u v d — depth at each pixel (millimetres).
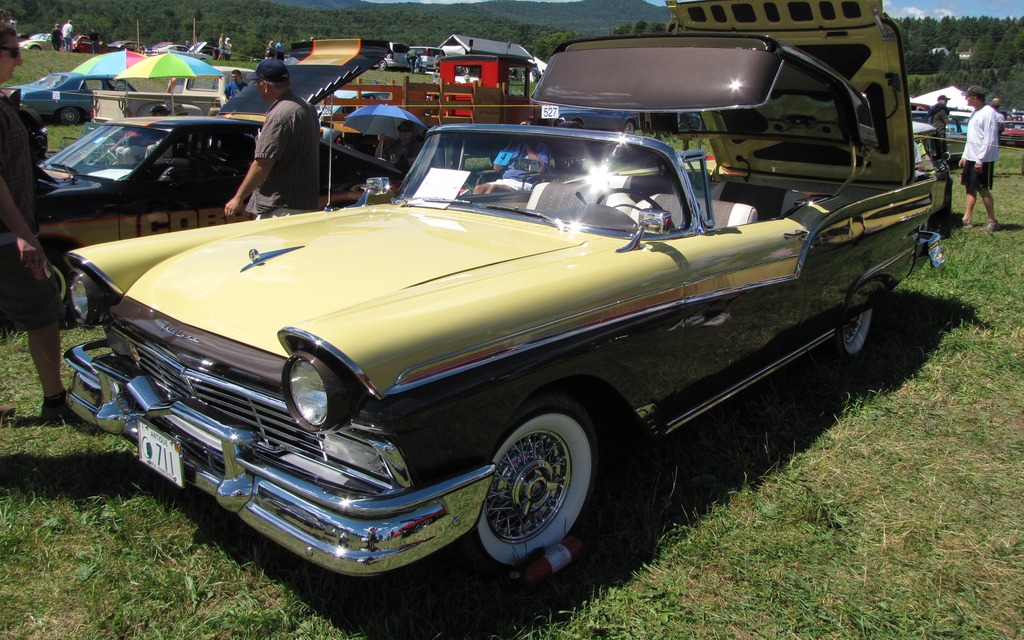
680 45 3475
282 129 4625
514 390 2391
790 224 3795
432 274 2672
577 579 2670
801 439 3824
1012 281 6715
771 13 4430
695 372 3258
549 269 2709
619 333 2750
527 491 2627
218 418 2473
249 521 2305
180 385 2633
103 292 3051
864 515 3166
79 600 2488
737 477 3412
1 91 3322
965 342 5145
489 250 2953
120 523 2854
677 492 3234
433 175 3867
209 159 6102
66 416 3691
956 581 2754
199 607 2482
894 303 5934
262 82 4684
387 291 2529
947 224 9391
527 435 2572
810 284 3961
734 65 3262
